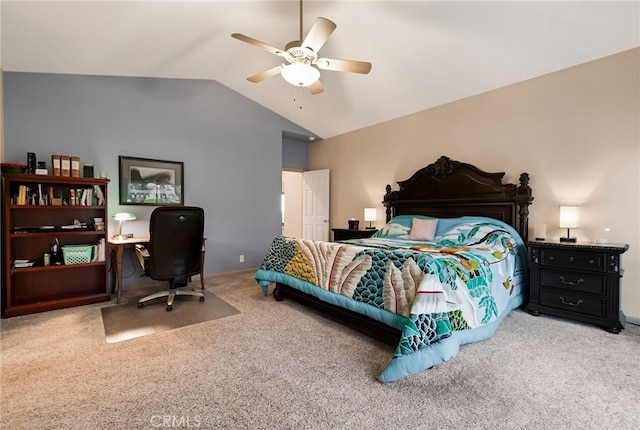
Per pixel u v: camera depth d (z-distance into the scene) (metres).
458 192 3.95
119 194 3.85
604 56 2.90
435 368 1.93
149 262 3.05
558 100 3.21
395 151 4.86
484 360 2.04
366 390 1.70
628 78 2.79
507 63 3.25
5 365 1.96
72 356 2.08
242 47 3.74
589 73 3.00
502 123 3.64
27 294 3.26
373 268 2.29
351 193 5.60
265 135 5.27
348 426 1.42
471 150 3.93
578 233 3.08
